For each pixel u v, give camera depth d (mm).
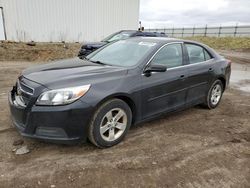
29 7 18141
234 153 3850
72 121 3330
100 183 2990
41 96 3295
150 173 3229
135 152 3719
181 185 3027
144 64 4137
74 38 21219
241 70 12906
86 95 3398
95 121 3529
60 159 3441
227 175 3275
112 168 3295
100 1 22266
